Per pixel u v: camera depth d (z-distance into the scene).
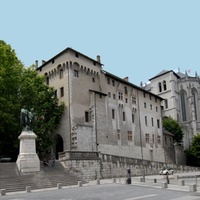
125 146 62.31
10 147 46.84
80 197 21.53
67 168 39.09
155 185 30.50
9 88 44.22
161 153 75.12
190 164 86.88
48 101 53.19
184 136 94.62
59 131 53.91
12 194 25.47
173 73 103.44
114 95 62.75
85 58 57.94
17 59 47.25
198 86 104.81
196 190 24.48
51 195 23.47
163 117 99.56
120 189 26.84
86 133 53.22
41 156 54.88
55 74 57.00
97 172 42.53
